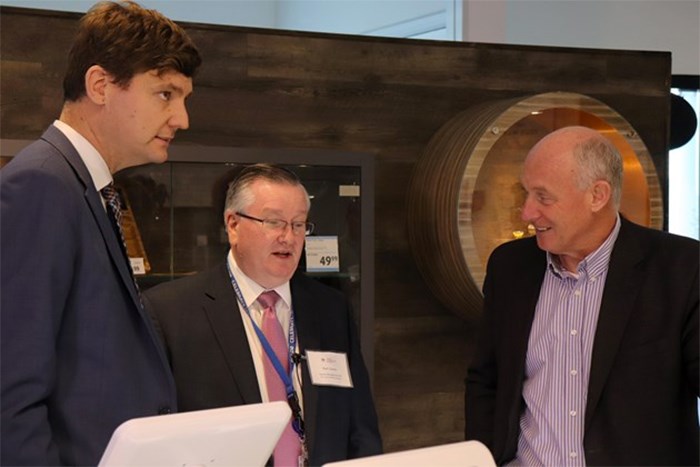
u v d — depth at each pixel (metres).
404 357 3.49
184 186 2.90
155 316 2.22
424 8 4.82
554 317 2.30
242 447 1.35
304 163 3.00
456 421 3.56
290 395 2.23
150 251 2.87
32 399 1.45
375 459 1.27
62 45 2.97
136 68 1.66
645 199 3.36
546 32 4.56
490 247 3.43
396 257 3.48
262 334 2.28
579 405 2.23
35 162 1.54
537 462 2.27
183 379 2.17
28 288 1.47
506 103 3.24
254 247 2.26
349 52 3.36
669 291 2.16
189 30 3.15
